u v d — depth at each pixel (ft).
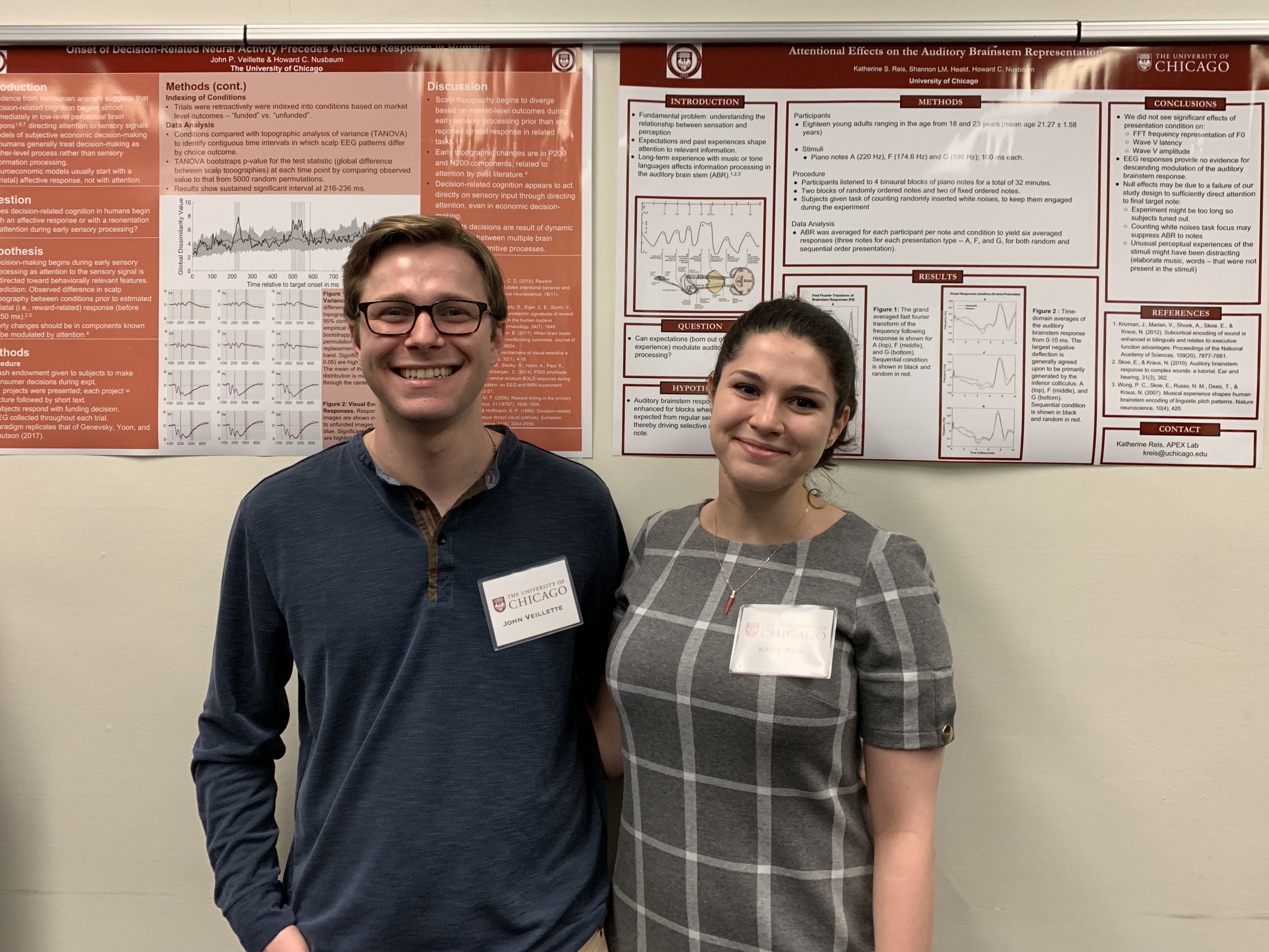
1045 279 3.79
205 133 3.89
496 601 2.93
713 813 2.67
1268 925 3.80
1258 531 3.78
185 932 4.00
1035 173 3.78
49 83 3.91
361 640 2.85
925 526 3.88
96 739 4.00
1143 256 3.78
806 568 2.75
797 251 3.84
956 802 3.90
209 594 3.98
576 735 3.21
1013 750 3.89
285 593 2.94
